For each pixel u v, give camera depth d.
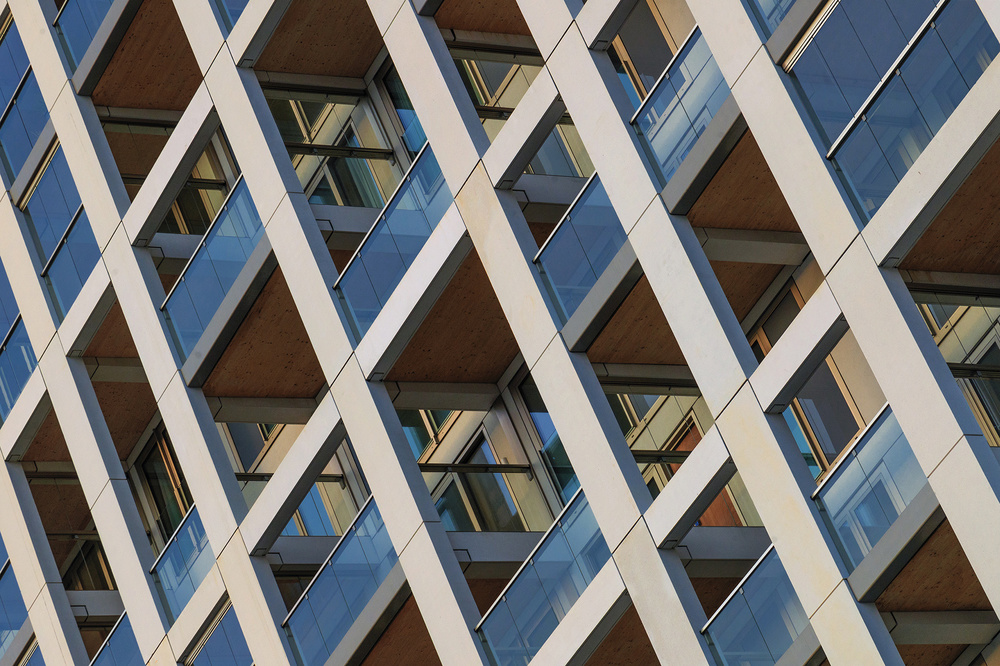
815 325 17.06
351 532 22.91
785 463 17.22
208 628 25.02
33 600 28.95
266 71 27.30
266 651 23.47
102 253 27.56
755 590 17.83
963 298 19.58
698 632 17.98
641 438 24.80
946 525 16.14
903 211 16.23
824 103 17.25
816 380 22.72
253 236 24.75
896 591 17.28
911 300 16.38
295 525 28.41
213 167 31.56
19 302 29.75
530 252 20.53
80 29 29.06
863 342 16.58
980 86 15.59
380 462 22.03
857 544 16.77
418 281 21.83
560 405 19.83
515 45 26.41
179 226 31.14
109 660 26.95
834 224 16.92
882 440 16.73
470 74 26.77
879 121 16.70
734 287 22.23
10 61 30.80
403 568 21.53
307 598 23.23
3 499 29.94
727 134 18.28
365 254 22.91
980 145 15.69
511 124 20.77
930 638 18.23
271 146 24.33
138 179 31.59
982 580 15.34
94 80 28.62
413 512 21.45
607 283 19.44
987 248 18.80
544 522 24.72
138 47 28.05
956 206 17.66
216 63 25.58
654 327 21.53
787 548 17.19
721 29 18.34
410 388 24.53
